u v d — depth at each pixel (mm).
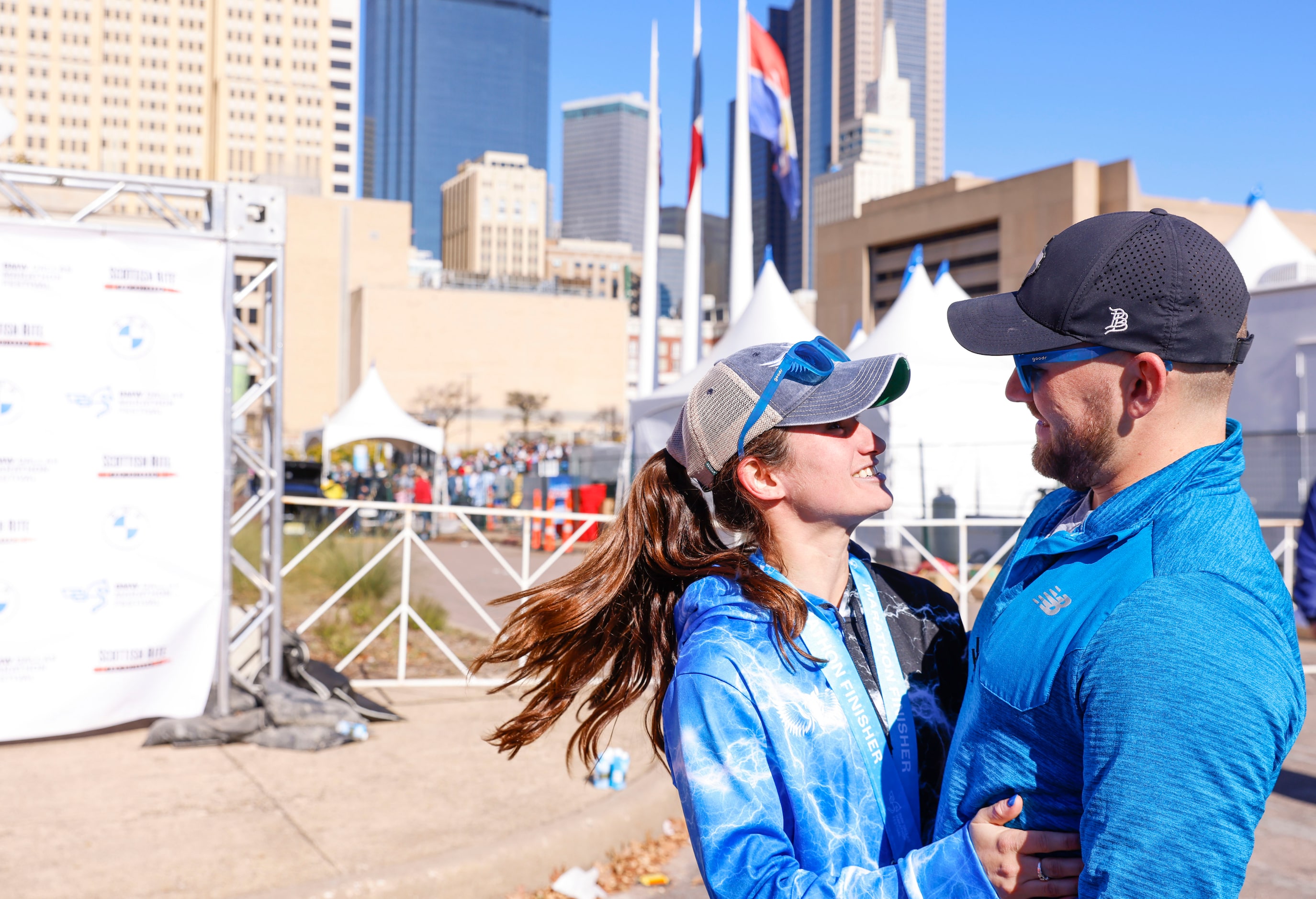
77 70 140500
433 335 92062
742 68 17859
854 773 1268
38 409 5027
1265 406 11461
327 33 148500
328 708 5469
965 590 7840
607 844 4043
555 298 95062
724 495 1477
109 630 5152
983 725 1114
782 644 1280
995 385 12359
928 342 12695
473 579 13211
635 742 5199
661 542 1583
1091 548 1080
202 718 5301
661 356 118625
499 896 3639
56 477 5055
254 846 3773
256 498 5785
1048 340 1111
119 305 5207
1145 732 927
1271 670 936
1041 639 1062
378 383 23875
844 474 1373
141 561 5234
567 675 1657
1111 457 1100
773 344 1459
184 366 5344
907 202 87438
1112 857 924
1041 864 1004
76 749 5117
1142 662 947
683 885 3820
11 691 4957
